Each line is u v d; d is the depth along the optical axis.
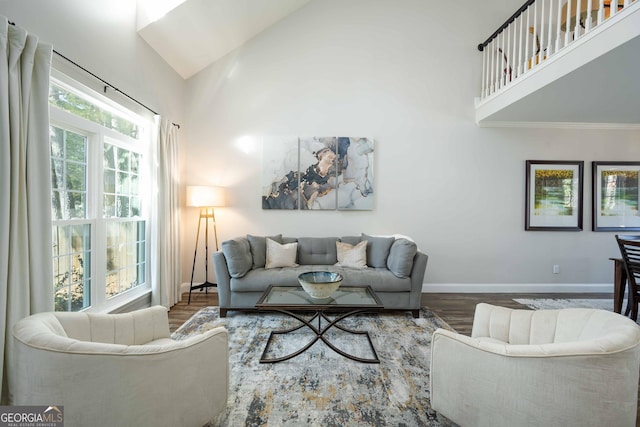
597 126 3.88
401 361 2.07
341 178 3.84
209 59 3.76
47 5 1.81
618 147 3.91
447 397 1.32
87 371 1.04
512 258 3.92
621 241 2.71
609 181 3.90
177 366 1.20
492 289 3.90
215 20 3.24
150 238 3.14
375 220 3.89
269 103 3.85
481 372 1.21
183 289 3.83
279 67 3.86
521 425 1.12
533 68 2.80
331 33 3.86
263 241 3.45
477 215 3.90
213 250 3.86
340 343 2.34
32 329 1.10
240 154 3.85
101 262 2.46
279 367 1.98
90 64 2.19
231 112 3.84
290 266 3.33
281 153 3.82
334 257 3.51
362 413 1.53
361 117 3.87
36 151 1.64
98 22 2.27
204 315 2.98
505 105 3.24
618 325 1.24
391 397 1.66
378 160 3.87
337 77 3.86
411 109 3.88
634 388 1.08
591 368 1.06
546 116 3.60
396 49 3.88
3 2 1.55
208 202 3.46
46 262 1.68
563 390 1.07
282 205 3.83
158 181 3.07
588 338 1.34
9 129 1.48
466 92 3.89
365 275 3.01
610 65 2.28
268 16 3.67
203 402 1.29
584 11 3.28
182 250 3.81
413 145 3.88
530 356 1.11
